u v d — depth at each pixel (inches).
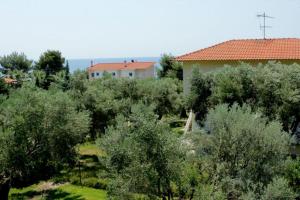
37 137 900.6
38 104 893.2
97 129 1300.4
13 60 3334.2
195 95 962.7
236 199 499.8
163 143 515.2
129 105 1328.7
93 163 1312.7
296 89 833.5
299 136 883.4
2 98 1016.9
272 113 838.5
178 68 2805.1
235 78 894.4
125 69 3690.9
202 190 481.4
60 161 965.8
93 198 951.6
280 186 466.9
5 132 843.4
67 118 937.5
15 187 1065.5
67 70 3339.1
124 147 525.0
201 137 544.4
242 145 526.0
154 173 510.6
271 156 522.9
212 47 1443.2
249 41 1450.5
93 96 1300.4
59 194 1002.1
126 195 520.4
